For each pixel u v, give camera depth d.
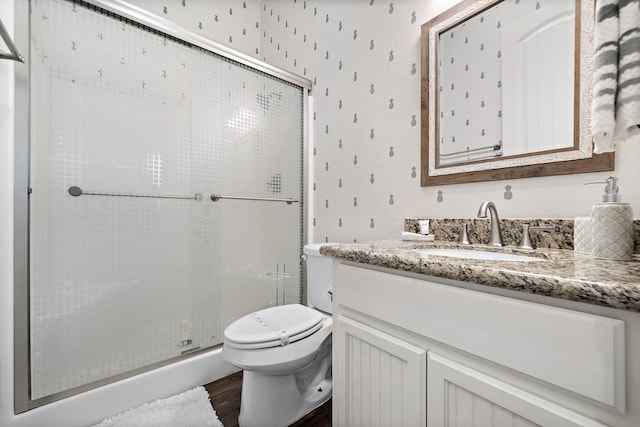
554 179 0.95
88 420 1.15
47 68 1.15
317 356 1.28
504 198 1.07
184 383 1.41
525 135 1.01
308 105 1.94
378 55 1.51
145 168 1.43
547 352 0.48
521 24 1.03
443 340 0.62
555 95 0.94
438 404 0.64
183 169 1.56
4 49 1.03
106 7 1.27
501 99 1.08
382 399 0.77
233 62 1.71
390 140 1.46
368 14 1.56
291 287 1.97
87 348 1.24
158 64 1.46
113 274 1.33
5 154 1.04
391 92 1.45
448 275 0.61
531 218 1.00
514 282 0.51
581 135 0.89
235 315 1.75
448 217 1.23
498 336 0.54
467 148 1.17
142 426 1.14
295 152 1.95
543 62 0.97
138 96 1.41
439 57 1.26
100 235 1.29
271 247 1.89
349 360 0.87
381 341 0.76
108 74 1.31
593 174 0.87
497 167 1.08
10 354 1.04
